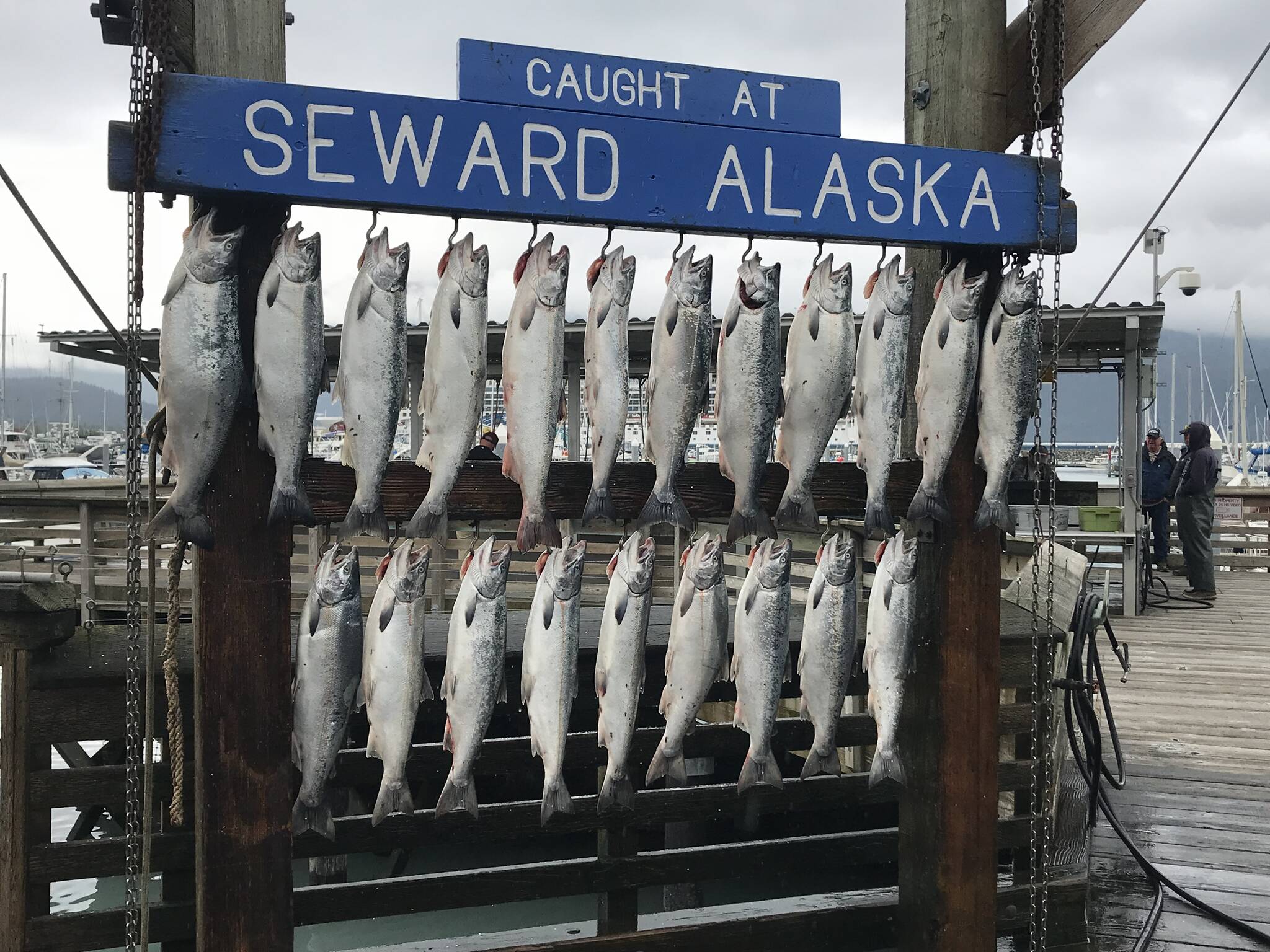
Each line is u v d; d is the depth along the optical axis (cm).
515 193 249
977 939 307
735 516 276
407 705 251
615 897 342
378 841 326
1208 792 504
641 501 274
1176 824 461
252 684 243
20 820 295
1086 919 357
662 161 261
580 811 338
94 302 272
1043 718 311
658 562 783
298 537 859
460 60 246
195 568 243
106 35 245
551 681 263
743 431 272
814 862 357
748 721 286
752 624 284
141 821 291
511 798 573
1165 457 1112
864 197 278
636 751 357
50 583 305
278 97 231
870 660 294
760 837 590
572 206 254
